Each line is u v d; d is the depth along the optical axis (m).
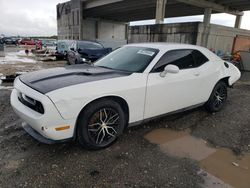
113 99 2.93
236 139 3.48
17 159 2.70
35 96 2.52
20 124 3.68
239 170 2.68
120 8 34.41
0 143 3.06
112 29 48.91
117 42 19.88
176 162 2.77
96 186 2.28
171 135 3.52
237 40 19.83
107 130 2.95
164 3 23.48
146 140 3.31
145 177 2.45
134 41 22.81
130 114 3.11
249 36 19.22
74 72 3.16
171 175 2.51
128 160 2.76
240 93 6.53
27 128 2.97
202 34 17.78
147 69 3.25
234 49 19.97
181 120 4.12
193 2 25.89
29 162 2.64
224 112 4.66
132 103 3.07
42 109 2.50
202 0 26.48
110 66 3.65
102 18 45.91
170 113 3.71
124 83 2.96
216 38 18.77
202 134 3.60
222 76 4.44
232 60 11.85
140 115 3.23
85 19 42.94
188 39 18.19
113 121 2.99
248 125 4.02
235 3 28.19
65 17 46.47
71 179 2.37
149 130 3.66
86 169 2.55
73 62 11.25
